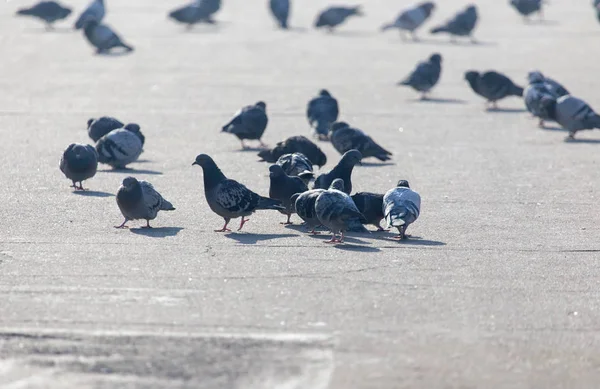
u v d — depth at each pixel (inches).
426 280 489.4
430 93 1206.3
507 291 474.9
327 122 903.7
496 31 1839.3
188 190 695.1
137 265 505.0
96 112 1039.6
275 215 633.6
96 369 380.2
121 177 737.6
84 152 682.2
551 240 570.9
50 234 564.7
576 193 700.7
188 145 880.9
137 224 594.6
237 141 906.1
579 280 494.9
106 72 1334.9
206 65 1405.0
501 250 547.5
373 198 588.1
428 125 997.8
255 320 429.4
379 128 976.9
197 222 603.8
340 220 542.6
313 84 1248.8
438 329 424.2
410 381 374.3
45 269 495.2
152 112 1046.4
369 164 807.1
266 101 1119.6
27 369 380.2
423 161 818.2
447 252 540.7
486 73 1095.0
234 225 599.8
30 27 1863.9
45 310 437.7
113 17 2036.2
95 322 424.8
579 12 2122.3
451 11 2171.5
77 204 643.5
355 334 416.5
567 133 961.5
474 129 979.9
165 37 1731.1
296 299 456.8
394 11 2196.1
